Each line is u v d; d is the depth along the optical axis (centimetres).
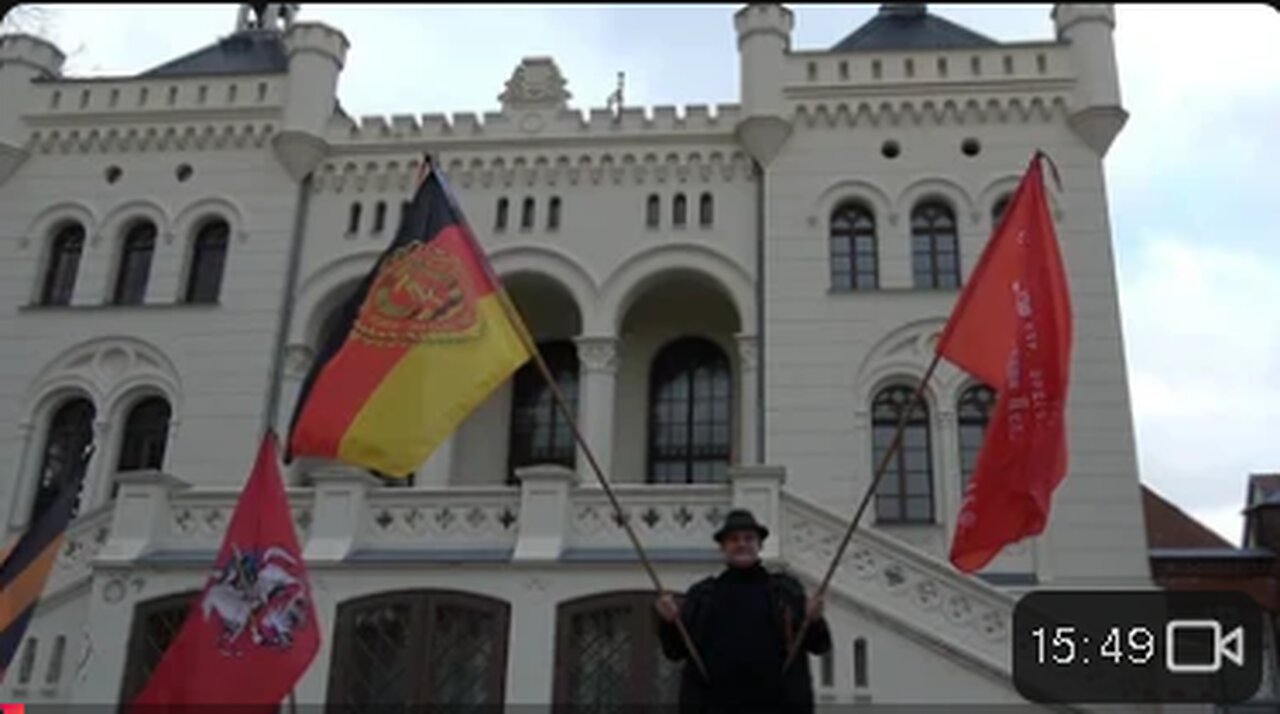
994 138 2405
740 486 1628
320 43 2603
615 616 1571
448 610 1593
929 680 1513
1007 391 1012
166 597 1645
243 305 2452
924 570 1570
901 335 2270
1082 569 2052
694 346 2688
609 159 2508
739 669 728
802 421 2230
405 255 1170
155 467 2391
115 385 2409
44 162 2622
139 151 2612
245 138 2589
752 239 2411
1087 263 2266
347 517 1680
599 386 2338
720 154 2481
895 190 2384
